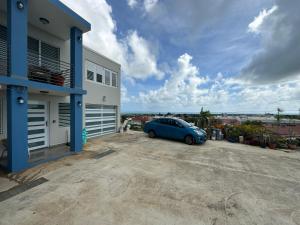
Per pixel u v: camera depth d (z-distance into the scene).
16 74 4.91
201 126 15.05
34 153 6.78
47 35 7.61
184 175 5.20
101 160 6.39
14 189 3.96
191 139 9.88
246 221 3.09
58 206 3.30
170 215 3.16
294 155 8.41
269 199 3.93
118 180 4.62
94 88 10.79
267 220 3.14
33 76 6.10
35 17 6.45
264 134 10.76
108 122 12.86
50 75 6.64
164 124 11.17
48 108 7.88
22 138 5.14
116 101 13.51
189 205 3.53
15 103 4.94
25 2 5.11
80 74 7.48
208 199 3.81
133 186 4.29
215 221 3.04
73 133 7.28
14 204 3.34
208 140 12.15
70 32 7.29
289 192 4.32
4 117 6.11
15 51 4.89
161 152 7.94
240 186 4.58
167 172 5.39
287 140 10.49
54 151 7.15
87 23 7.21
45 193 3.80
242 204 3.66
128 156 7.05
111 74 12.76
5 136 6.15
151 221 2.97
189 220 3.04
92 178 4.69
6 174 4.81
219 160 7.01
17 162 5.02
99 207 3.31
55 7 5.86
